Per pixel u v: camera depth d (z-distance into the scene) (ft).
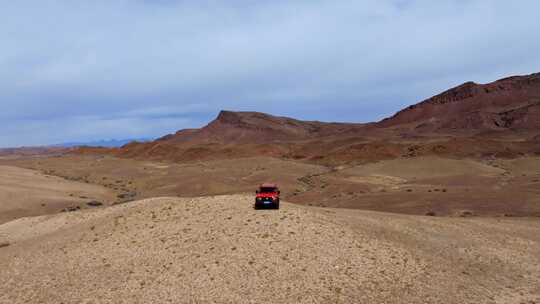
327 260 75.66
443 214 170.50
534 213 159.84
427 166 366.22
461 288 72.43
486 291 72.59
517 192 209.97
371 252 80.53
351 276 71.61
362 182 312.91
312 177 366.43
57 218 133.39
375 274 73.00
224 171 404.16
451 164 367.66
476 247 95.86
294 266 73.36
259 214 93.66
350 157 572.92
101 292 69.46
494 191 219.00
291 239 81.76
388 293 67.92
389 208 193.67
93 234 97.35
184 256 78.38
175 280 70.95
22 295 70.69
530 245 101.96
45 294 70.44
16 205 214.69
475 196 205.05
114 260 80.89
